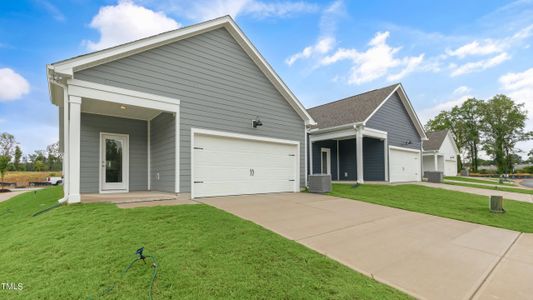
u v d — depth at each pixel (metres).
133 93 6.64
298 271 3.01
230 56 8.60
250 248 3.56
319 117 16.30
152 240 3.67
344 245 4.04
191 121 7.59
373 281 2.91
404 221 5.73
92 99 6.28
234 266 3.02
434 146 24.38
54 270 2.88
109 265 2.96
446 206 8.02
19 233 4.23
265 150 9.47
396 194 10.12
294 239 4.17
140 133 8.99
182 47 7.55
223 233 4.07
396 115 15.68
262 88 9.42
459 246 4.23
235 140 8.61
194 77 7.73
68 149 5.95
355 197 8.74
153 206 5.80
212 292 2.50
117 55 6.38
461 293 2.73
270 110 9.62
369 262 3.44
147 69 6.90
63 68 5.58
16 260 3.14
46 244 3.55
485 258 3.76
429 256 3.74
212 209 5.71
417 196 9.86
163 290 2.52
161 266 2.93
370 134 13.61
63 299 2.37
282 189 9.95
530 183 24.17
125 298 2.39
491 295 2.71
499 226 5.66
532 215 6.94
